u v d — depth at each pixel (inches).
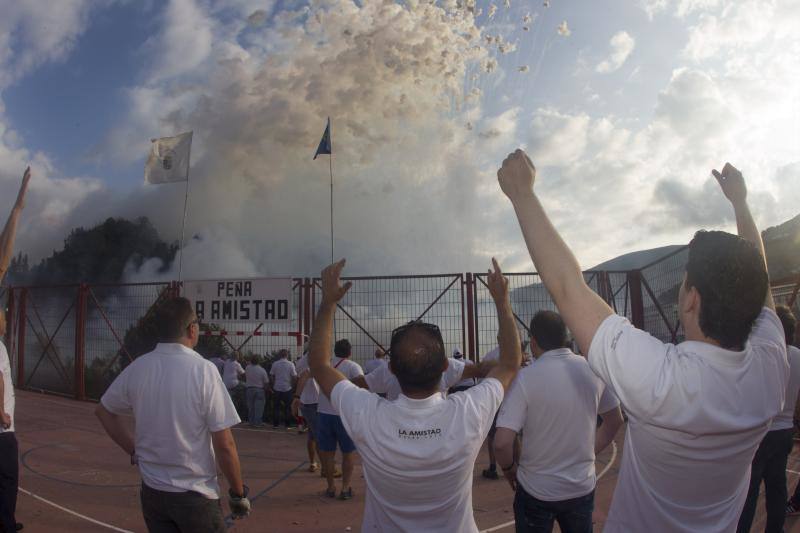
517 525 127.0
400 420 82.4
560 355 125.7
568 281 64.2
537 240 66.8
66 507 249.3
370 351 508.1
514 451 130.7
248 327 546.9
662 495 65.9
